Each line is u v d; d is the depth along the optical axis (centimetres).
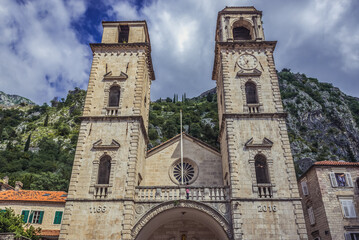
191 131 10731
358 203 3628
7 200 4400
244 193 2759
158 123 12131
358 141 12475
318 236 3725
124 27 4134
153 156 3722
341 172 3819
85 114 3256
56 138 13788
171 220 3275
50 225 4291
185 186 2859
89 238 2573
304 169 9838
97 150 3012
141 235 2806
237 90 3359
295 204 2700
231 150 2975
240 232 2569
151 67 4169
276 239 2555
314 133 12112
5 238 2488
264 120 3155
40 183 7500
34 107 18850
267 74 3472
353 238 3412
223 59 3566
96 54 3659
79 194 2784
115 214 2666
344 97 16188
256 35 3781
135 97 3347
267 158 2933
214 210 2720
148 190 2845
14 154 10681
